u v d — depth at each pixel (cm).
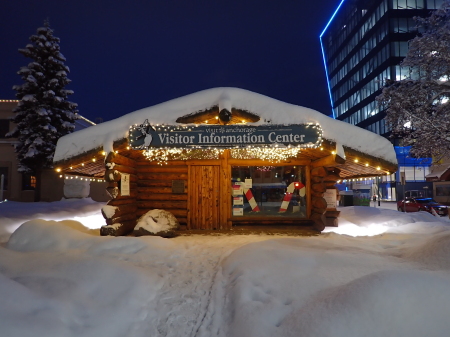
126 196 964
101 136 836
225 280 538
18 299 387
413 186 4712
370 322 337
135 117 837
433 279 378
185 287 525
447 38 2198
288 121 823
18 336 332
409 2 4997
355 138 835
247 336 371
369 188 5262
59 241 729
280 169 1084
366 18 5709
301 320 362
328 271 511
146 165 1076
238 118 878
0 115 2766
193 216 1049
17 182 2722
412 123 2312
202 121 870
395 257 598
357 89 6088
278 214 1070
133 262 632
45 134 2378
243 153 1054
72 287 472
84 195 2734
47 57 2444
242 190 1073
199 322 431
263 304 427
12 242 738
